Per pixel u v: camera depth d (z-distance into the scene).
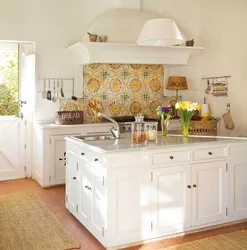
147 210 3.22
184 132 3.88
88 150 3.38
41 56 5.47
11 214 4.00
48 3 5.45
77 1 5.61
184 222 3.43
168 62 5.67
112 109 5.98
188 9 6.18
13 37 5.29
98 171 3.18
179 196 3.38
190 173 3.41
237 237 3.38
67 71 5.65
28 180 5.59
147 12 5.93
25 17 5.33
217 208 3.60
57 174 5.21
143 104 6.20
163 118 3.97
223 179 3.61
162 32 3.39
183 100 6.36
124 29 5.49
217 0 5.76
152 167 3.22
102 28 5.39
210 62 5.95
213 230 3.56
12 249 3.12
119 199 3.08
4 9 5.21
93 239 3.34
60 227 3.61
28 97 5.62
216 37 5.80
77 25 5.64
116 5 5.71
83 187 3.55
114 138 3.86
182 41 3.67
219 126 5.80
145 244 3.23
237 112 5.42
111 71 5.93
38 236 3.39
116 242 3.10
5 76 5.61
